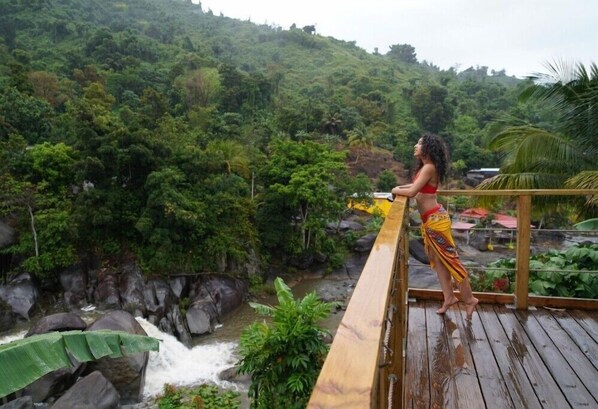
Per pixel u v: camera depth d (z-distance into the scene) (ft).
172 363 41.75
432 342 10.38
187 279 60.03
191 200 63.46
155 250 59.00
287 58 344.90
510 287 16.15
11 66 122.31
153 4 416.87
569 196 24.53
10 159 64.44
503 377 8.83
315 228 73.36
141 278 56.54
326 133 167.12
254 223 74.74
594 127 24.47
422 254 69.87
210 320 53.47
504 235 77.82
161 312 52.80
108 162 59.67
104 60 196.03
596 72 24.21
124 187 62.80
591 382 8.65
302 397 15.35
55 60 189.26
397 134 179.93
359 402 2.08
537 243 62.54
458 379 8.77
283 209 75.31
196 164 66.69
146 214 58.65
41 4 258.78
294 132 158.30
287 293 17.44
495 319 11.72
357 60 350.02
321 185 71.92
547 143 24.97
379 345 2.71
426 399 8.10
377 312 3.20
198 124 130.52
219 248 62.59
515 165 26.08
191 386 37.22
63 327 36.11
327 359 2.53
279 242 73.97
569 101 25.30
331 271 75.41
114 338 8.69
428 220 10.11
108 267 58.23
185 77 189.06
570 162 24.63
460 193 12.09
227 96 177.27
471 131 196.24
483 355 9.74
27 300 52.21
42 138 92.43
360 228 90.68
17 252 56.65
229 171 75.46
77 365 32.27
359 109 201.77
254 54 345.92
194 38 327.47
